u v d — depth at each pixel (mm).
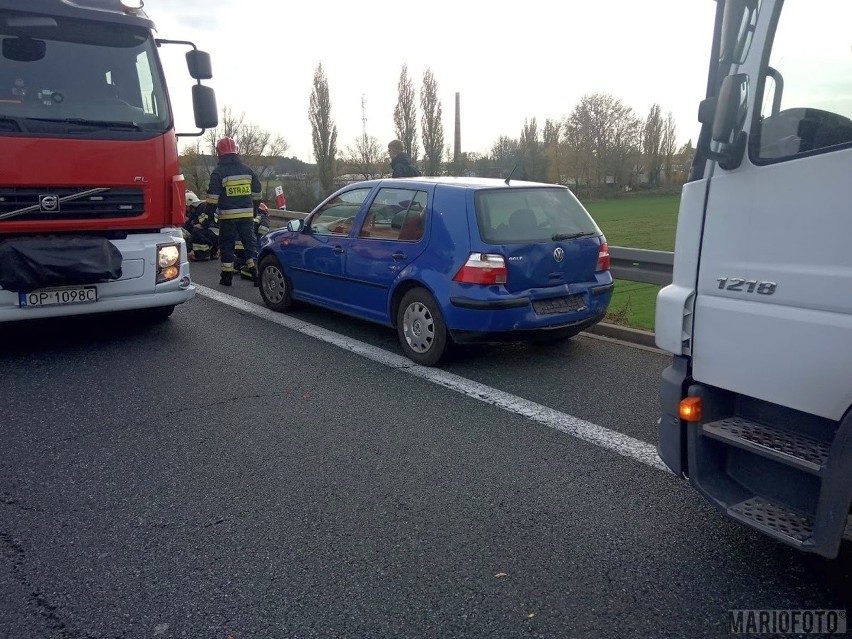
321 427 4840
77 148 6074
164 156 6590
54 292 6148
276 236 8180
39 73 6090
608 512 3688
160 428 4805
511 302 5695
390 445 4543
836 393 2631
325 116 43906
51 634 2742
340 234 7156
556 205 6281
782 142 2748
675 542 3402
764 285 2834
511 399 5379
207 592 3010
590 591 3008
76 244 6059
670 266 7375
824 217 2617
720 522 3584
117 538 3438
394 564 3211
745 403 3105
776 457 2777
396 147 10914
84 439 4613
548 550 3326
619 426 4852
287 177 38031
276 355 6562
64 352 6625
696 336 3111
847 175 2541
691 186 3102
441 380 5832
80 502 3789
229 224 9930
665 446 3307
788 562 3227
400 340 6465
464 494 3887
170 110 6703
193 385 5703
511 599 2953
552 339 6086
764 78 2801
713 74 3080
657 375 5980
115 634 2744
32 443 4547
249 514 3666
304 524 3566
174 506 3748
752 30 2822
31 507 3734
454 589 3023
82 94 6254
